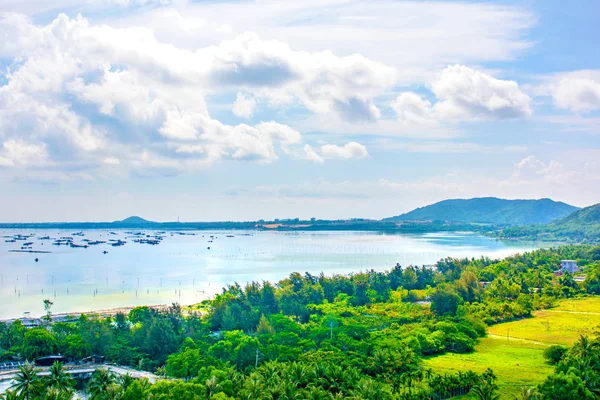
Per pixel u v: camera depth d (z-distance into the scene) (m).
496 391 182.50
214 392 155.88
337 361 195.75
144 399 149.12
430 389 175.88
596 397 155.88
